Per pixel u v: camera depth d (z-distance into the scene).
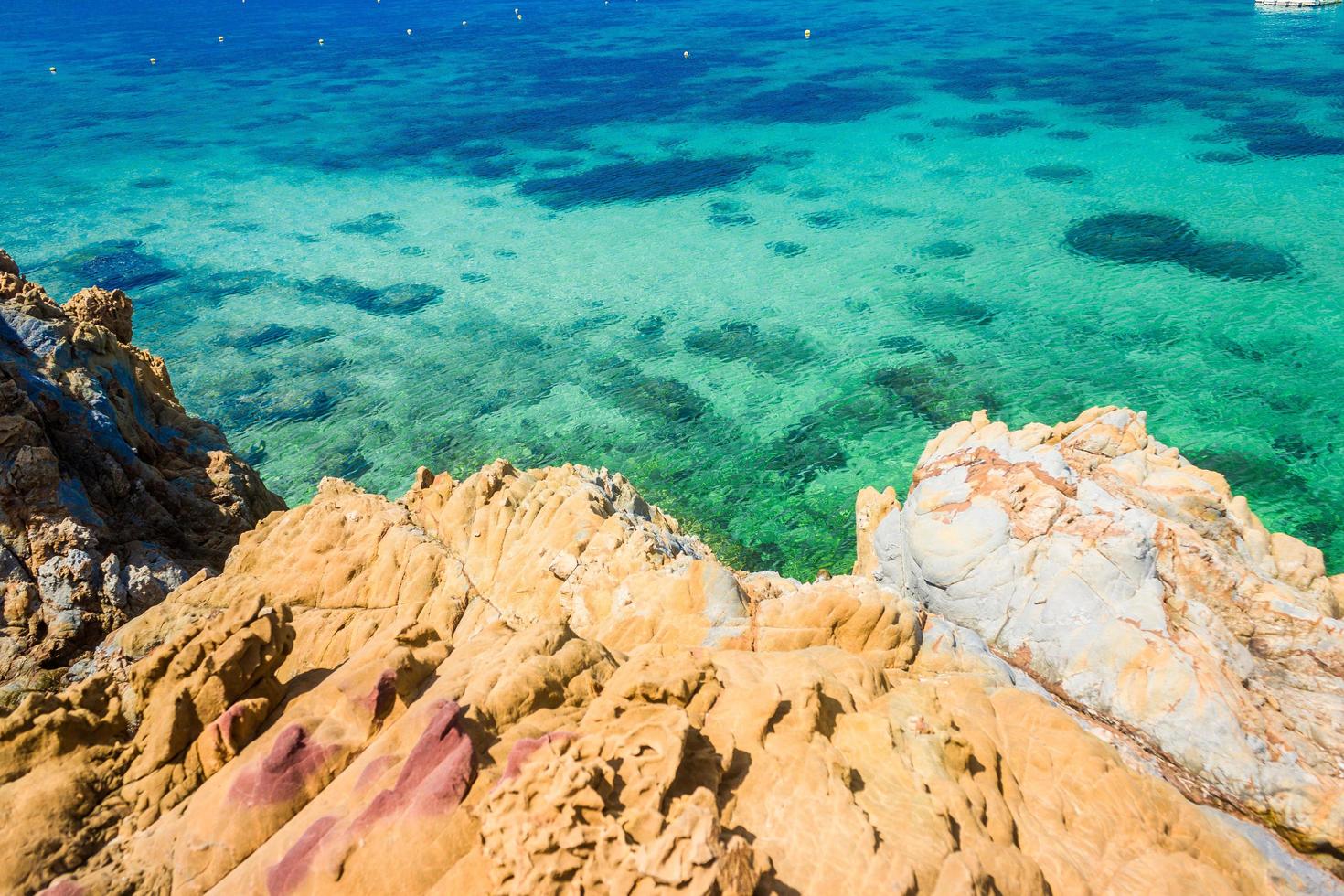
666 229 51.31
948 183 55.12
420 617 12.12
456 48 118.81
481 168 64.00
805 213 52.12
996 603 12.90
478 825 6.91
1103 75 77.31
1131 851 8.78
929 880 7.09
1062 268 42.47
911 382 34.16
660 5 160.00
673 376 35.81
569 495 14.31
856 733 8.89
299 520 13.62
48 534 13.16
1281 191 49.00
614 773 7.03
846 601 11.13
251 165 66.50
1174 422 30.41
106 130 77.94
